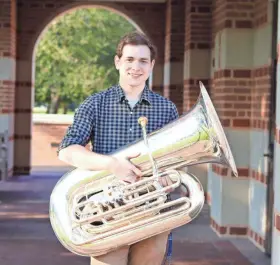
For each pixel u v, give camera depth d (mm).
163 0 14117
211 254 6812
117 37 26547
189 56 10445
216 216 7836
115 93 3471
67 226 3246
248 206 7547
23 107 14117
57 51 26531
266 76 6895
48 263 6395
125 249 3391
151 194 3170
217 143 3139
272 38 6695
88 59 26781
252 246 7188
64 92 27828
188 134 3133
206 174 10188
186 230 8031
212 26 10188
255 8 7484
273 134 6613
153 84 14523
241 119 7535
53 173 14586
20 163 14172
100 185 3242
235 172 3199
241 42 7547
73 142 3322
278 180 4016
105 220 3236
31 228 8133
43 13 14109
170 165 3193
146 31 14492
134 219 3221
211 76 10266
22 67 14094
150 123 3461
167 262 3613
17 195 11039
